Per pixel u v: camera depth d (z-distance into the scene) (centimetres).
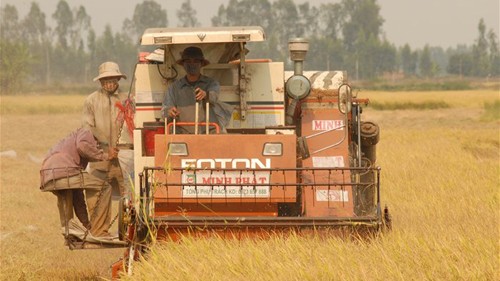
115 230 3894
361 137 3428
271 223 2659
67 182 3052
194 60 2855
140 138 2875
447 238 2659
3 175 6131
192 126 2875
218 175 2680
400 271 2261
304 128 3058
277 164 2680
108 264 3391
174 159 2677
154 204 2695
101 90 3462
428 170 5209
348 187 2870
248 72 3027
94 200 3088
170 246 2577
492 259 2342
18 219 4372
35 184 5741
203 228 2680
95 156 3105
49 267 3300
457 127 12388
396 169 5238
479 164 5544
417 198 4109
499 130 10412
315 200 2853
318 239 2620
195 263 2394
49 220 4403
